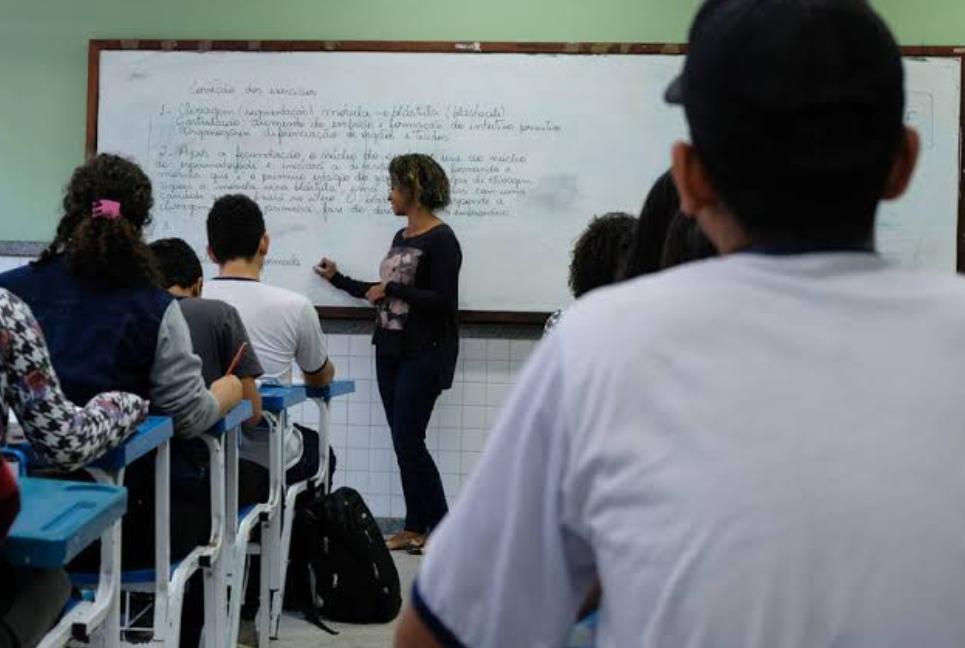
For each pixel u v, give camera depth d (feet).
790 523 2.05
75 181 6.67
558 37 13.37
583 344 2.29
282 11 13.56
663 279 2.36
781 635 2.03
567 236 13.30
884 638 2.01
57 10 13.75
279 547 9.20
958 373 2.14
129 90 13.56
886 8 13.16
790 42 2.17
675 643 2.09
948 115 12.94
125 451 5.53
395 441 12.67
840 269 2.25
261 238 10.00
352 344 13.76
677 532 2.11
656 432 2.16
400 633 2.51
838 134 2.18
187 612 8.38
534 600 2.36
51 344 6.27
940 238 13.03
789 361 2.15
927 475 2.06
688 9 13.23
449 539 2.42
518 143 13.32
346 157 13.48
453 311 12.46
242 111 13.52
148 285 6.50
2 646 4.35
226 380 7.31
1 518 3.94
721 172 2.31
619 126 13.20
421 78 13.35
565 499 2.30
